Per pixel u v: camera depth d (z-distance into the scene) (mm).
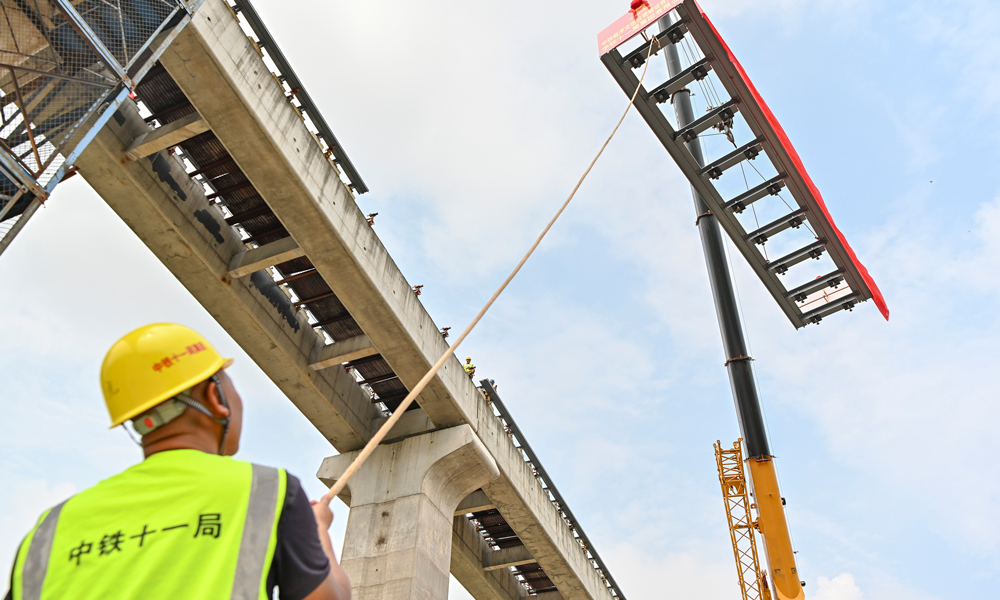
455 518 31078
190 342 2596
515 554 32375
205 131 19281
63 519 2131
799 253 26328
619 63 22734
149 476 2176
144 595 1947
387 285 22016
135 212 19594
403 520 24109
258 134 18094
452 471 25359
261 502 2113
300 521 2143
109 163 18469
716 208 25594
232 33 17484
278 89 18844
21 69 11688
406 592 22578
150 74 18594
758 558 39500
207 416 2482
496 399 28281
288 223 19875
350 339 24078
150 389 2426
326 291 23344
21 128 12047
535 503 28828
